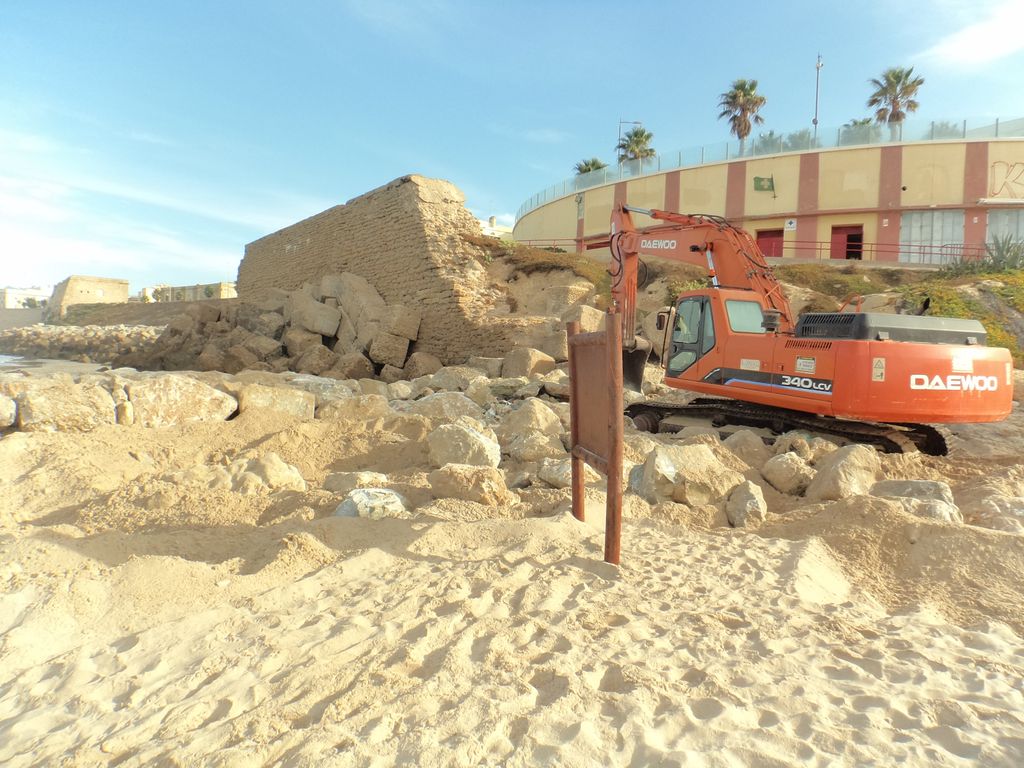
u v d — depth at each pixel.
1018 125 29.69
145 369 25.80
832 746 2.49
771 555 4.73
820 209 32.00
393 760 2.33
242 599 3.76
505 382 14.36
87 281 63.34
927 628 3.67
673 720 2.63
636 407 12.08
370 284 25.03
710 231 11.64
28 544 4.24
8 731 2.54
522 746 2.44
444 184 23.78
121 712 2.68
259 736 2.47
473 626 3.48
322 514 5.55
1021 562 4.41
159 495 5.67
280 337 24.72
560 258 23.58
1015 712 2.74
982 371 8.66
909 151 30.61
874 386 8.45
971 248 29.64
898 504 5.35
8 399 7.72
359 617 3.57
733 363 10.27
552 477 6.61
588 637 3.41
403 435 8.44
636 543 5.00
